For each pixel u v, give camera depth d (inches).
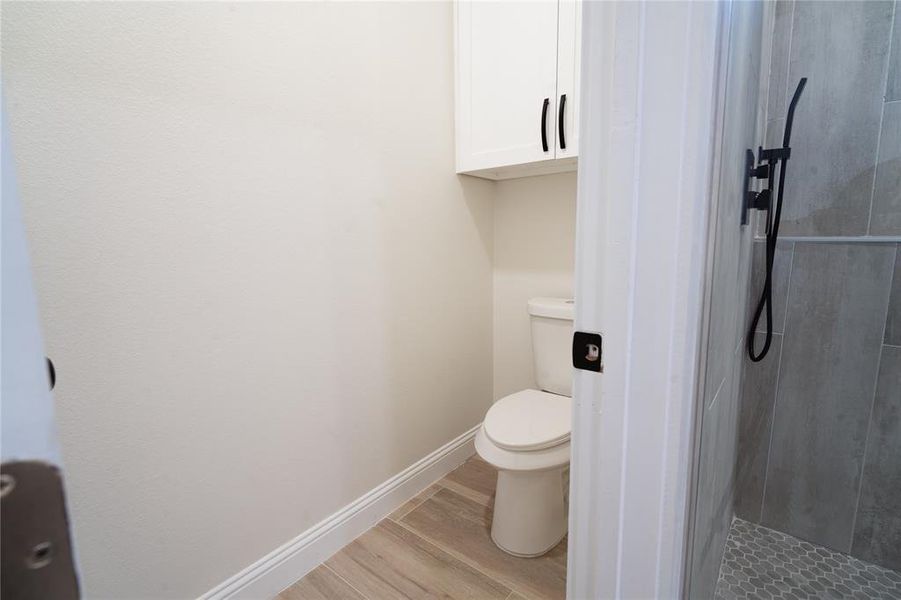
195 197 42.1
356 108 56.9
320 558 57.0
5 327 9.5
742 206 36.0
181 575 43.9
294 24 49.1
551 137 63.2
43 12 32.4
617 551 23.4
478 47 68.9
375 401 64.1
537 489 57.8
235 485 47.7
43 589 10.3
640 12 19.0
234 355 46.5
